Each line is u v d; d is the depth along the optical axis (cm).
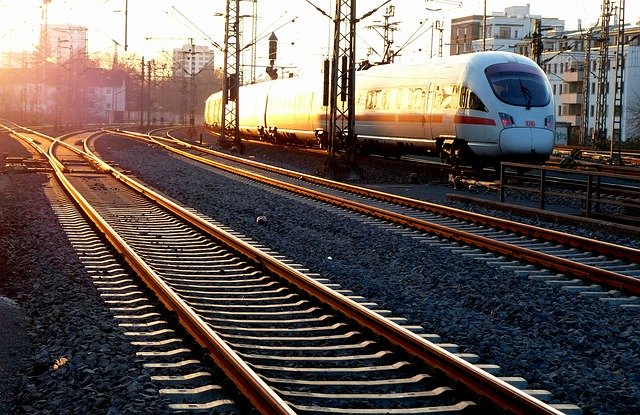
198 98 15562
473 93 3041
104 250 1538
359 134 3912
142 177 3259
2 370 815
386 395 732
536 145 2988
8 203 2320
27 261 1427
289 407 649
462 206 2336
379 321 927
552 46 11181
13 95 13425
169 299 1054
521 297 1165
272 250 1577
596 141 5831
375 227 1855
